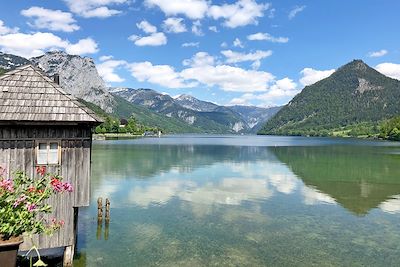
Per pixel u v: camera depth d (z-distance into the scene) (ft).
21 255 60.75
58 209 58.29
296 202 121.90
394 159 278.46
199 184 153.38
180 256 71.87
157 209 109.29
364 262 70.33
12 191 38.19
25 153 56.70
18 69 62.23
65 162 58.54
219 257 71.82
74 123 57.82
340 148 430.20
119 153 301.02
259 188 146.51
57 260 64.95
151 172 187.73
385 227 94.02
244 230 89.81
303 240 82.99
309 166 226.99
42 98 58.70
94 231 87.10
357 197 131.13
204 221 97.04
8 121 54.49
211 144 521.65
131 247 76.43
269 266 67.77
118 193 132.05
